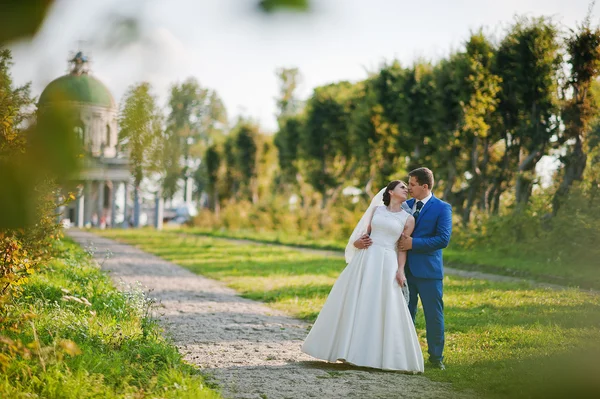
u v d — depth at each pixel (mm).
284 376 5938
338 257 23797
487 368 6148
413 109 30812
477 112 25844
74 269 12383
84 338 6598
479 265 18562
